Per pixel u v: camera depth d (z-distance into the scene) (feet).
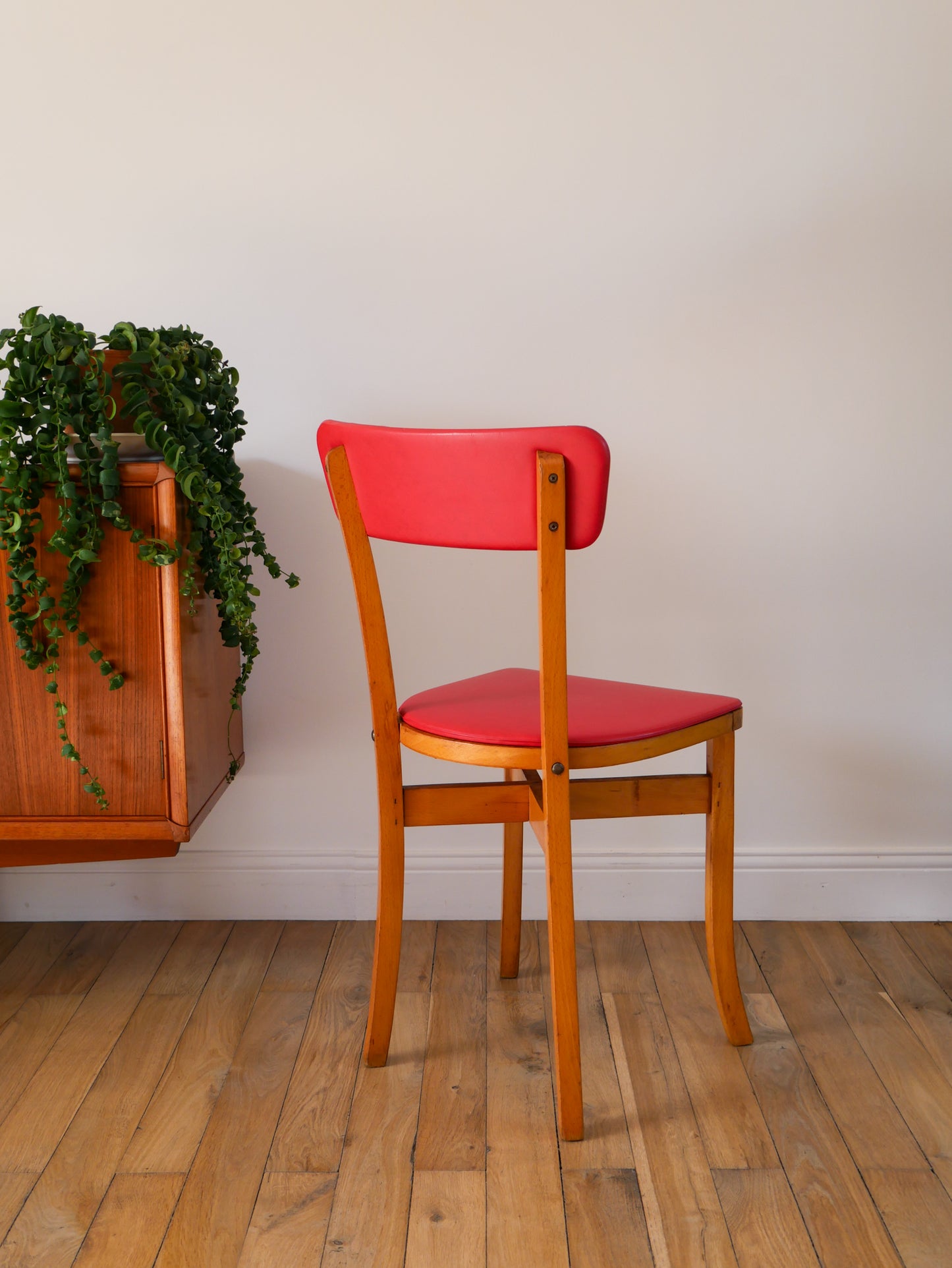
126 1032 5.14
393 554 6.24
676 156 5.88
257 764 6.43
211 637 5.50
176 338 5.04
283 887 6.51
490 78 5.83
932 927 6.40
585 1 5.76
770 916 6.52
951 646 6.28
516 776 5.19
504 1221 3.82
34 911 6.51
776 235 5.93
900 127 5.82
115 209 5.95
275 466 6.15
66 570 4.79
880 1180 4.04
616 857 6.48
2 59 5.83
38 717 4.95
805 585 6.24
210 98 5.87
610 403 6.08
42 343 4.48
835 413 6.07
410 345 6.05
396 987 4.81
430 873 6.51
